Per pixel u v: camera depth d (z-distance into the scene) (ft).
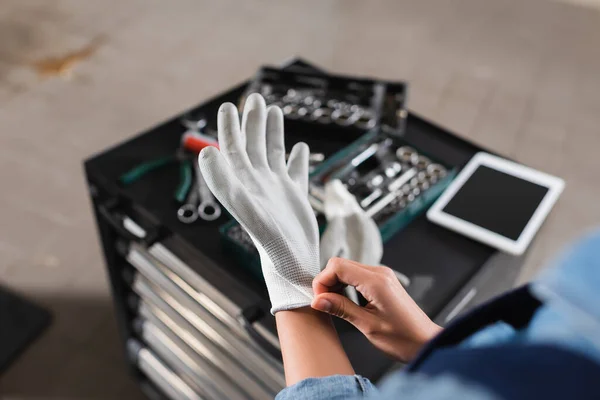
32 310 6.03
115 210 3.77
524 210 3.63
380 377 2.89
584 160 8.13
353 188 3.63
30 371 5.65
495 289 3.85
